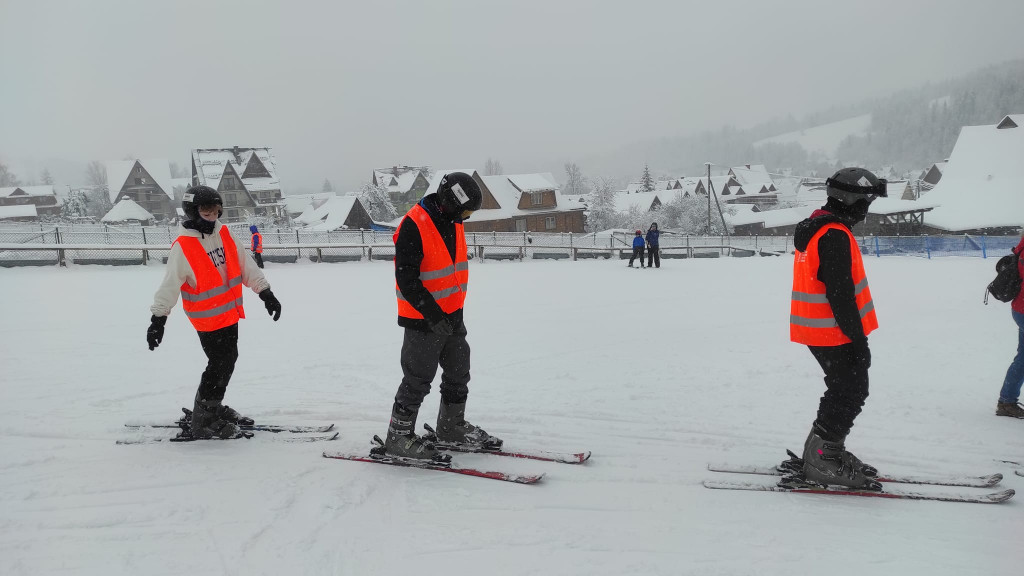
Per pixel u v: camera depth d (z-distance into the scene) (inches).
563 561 99.6
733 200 3624.5
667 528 111.3
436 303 128.2
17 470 136.2
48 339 323.0
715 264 879.7
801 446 157.0
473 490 128.3
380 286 605.0
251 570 96.7
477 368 257.4
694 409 191.6
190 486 128.0
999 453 148.2
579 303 473.1
